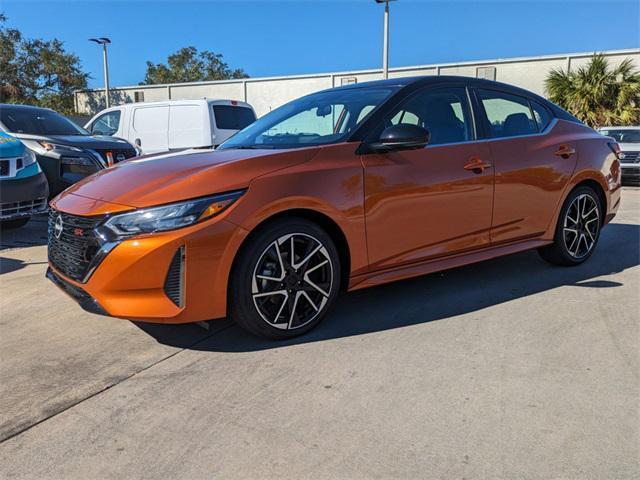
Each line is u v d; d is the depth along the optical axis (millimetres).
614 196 5004
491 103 4145
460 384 2648
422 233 3584
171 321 2820
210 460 2090
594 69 20281
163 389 2645
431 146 3654
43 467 2064
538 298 3920
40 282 4508
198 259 2775
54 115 8578
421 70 26125
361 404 2473
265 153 3172
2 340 3277
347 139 3355
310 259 3158
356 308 3729
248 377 2752
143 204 2785
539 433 2230
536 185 4207
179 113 11102
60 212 3150
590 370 2787
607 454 2088
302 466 2043
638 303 3805
